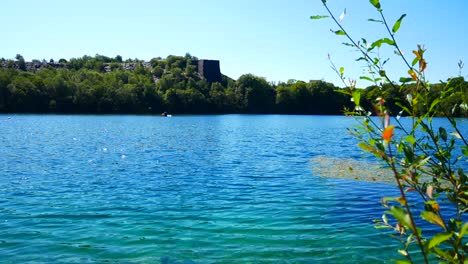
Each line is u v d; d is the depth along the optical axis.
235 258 9.19
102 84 127.38
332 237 10.62
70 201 14.85
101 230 11.29
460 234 2.25
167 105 134.12
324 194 15.98
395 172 2.45
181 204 14.47
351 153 32.34
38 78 119.88
